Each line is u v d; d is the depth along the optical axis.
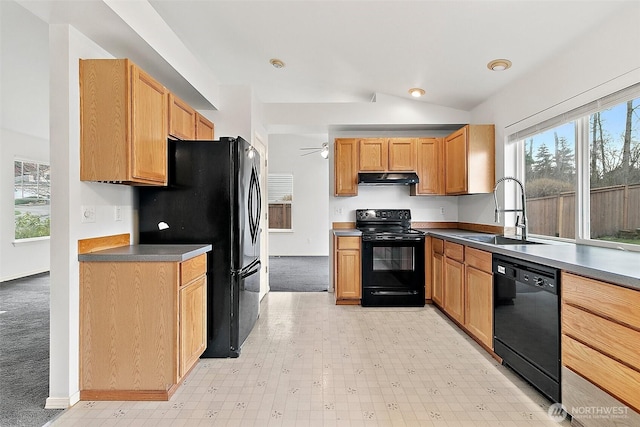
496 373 2.24
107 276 1.95
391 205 4.41
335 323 3.24
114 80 1.95
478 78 3.16
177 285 1.95
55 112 1.88
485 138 3.48
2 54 3.34
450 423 1.72
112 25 1.92
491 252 2.42
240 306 2.57
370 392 2.02
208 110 3.63
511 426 1.68
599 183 2.33
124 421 1.75
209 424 1.72
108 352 1.95
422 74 3.30
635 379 1.31
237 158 2.57
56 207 1.88
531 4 2.06
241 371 2.29
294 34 2.89
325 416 1.78
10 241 5.23
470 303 2.79
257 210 3.19
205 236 2.53
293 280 5.25
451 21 2.38
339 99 4.84
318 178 8.00
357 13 2.46
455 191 3.77
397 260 3.75
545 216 2.92
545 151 2.91
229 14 2.68
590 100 2.23
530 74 2.89
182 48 2.69
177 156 2.53
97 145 1.96
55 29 1.88
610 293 1.42
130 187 2.48
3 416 1.79
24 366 2.35
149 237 2.54
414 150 4.05
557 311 1.76
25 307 3.78
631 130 2.07
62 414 1.81
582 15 2.06
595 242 2.33
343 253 3.81
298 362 2.42
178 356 1.96
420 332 3.00
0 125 4.99
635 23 1.89
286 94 4.65
